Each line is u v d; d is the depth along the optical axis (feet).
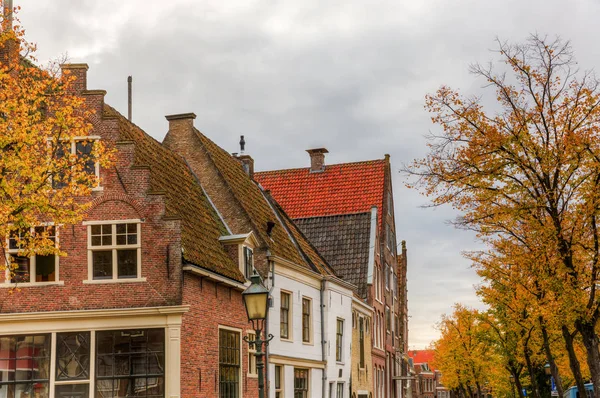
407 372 177.37
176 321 60.44
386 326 146.10
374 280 131.23
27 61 66.80
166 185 72.18
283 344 85.35
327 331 99.55
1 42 51.31
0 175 47.88
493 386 174.91
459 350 170.81
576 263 63.87
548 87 63.67
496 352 122.72
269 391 80.53
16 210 48.62
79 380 59.93
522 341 98.22
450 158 64.39
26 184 50.88
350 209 139.44
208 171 86.69
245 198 92.07
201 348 64.69
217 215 84.28
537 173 62.44
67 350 60.54
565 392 147.95
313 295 97.45
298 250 102.47
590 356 63.57
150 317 60.54
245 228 83.61
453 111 64.23
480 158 63.10
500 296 90.27
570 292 61.93
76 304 61.46
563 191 62.13
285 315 87.40
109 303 61.41
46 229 61.11
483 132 63.52
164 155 78.89
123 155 63.77
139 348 60.44
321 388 97.91
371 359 128.57
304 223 134.00
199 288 65.31
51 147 53.01
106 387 60.13
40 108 63.41
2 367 60.49
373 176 143.84
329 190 143.02
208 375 65.72
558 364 114.11
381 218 139.95
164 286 61.52
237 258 76.33
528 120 62.80
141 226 62.54
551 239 62.49
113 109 73.10
